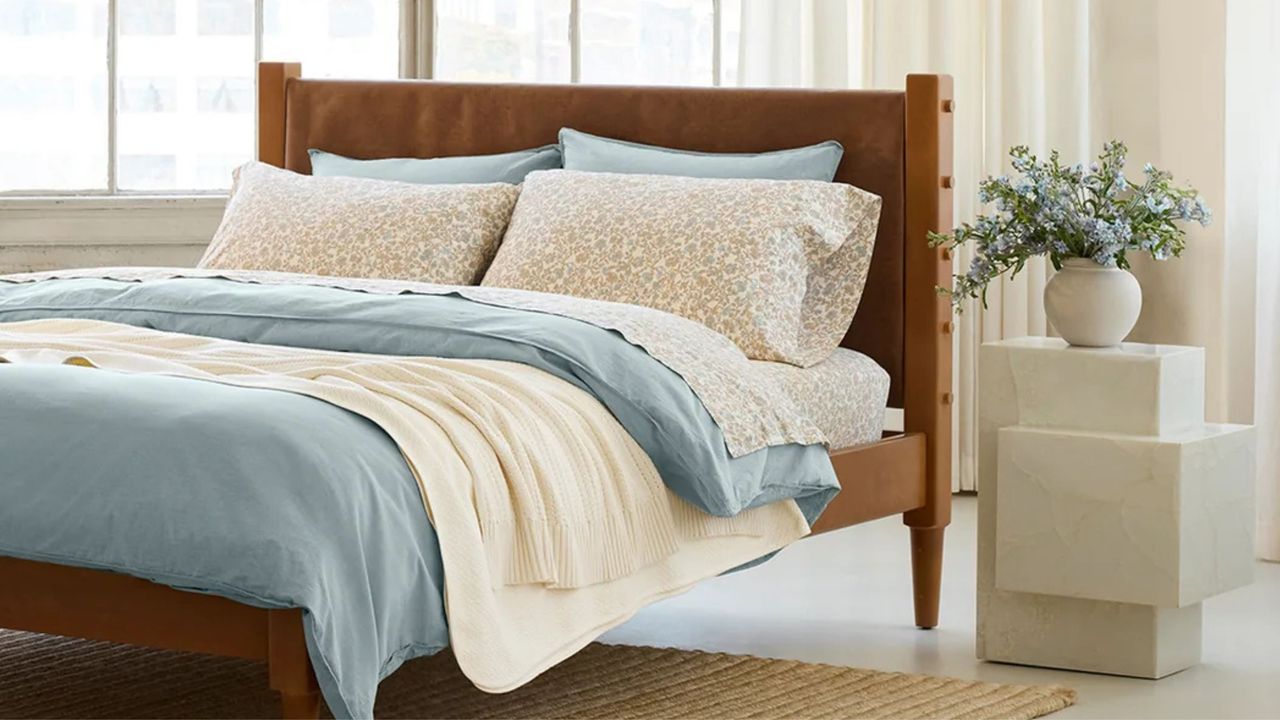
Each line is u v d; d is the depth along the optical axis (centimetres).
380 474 230
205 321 308
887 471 353
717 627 361
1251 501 334
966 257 493
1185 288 442
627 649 337
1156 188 333
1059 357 328
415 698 302
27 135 503
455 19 518
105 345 278
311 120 446
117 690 305
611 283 350
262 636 225
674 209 357
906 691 309
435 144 432
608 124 414
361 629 220
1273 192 436
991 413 335
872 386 359
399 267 375
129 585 231
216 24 513
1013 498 328
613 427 273
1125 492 317
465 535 234
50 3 502
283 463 225
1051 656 331
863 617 371
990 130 491
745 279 343
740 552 298
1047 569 325
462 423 247
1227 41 439
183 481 225
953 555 432
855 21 503
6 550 231
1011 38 485
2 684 307
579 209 365
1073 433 322
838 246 363
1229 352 446
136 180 512
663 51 518
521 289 357
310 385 246
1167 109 443
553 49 516
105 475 228
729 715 293
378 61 521
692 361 292
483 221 387
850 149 386
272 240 385
